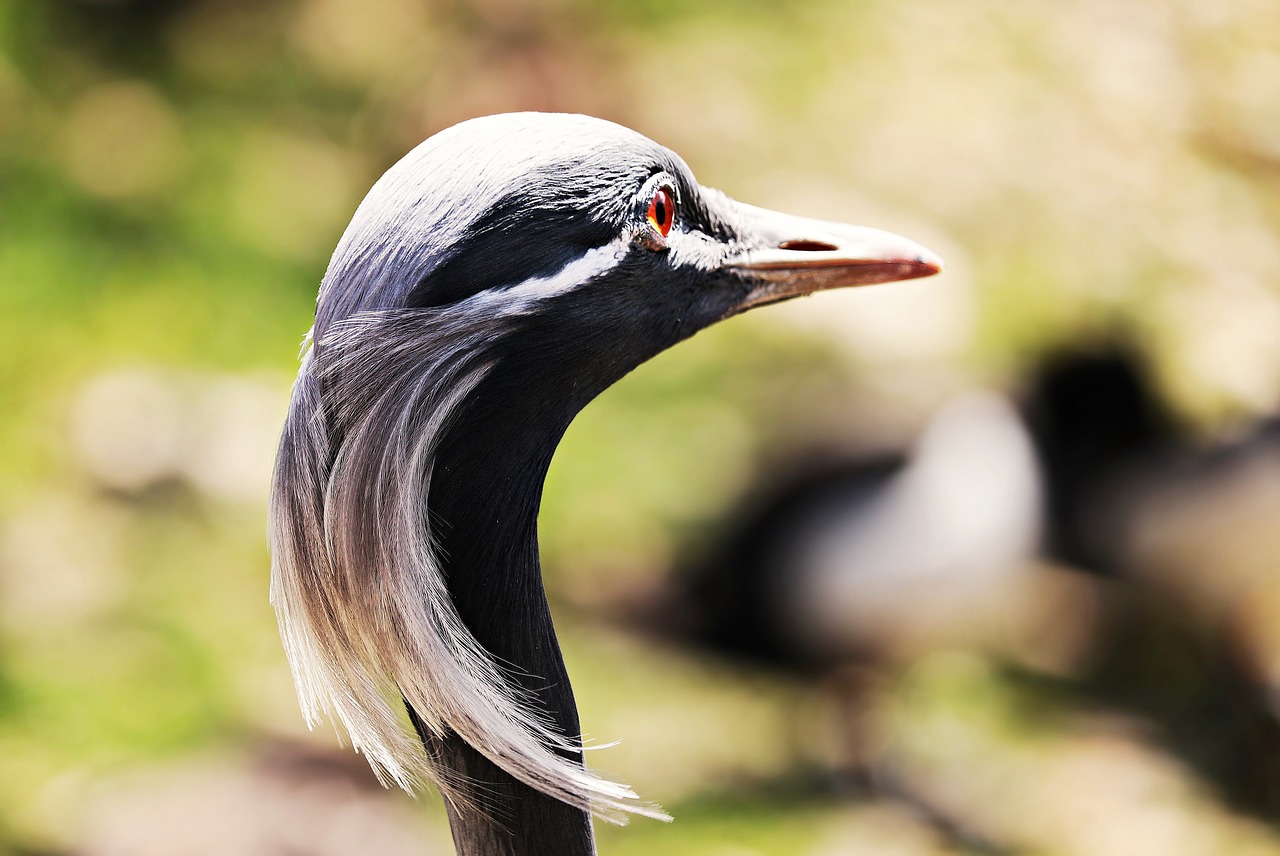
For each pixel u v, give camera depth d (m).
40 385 12.96
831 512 12.62
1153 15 19.11
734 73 17.36
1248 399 14.34
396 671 3.29
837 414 13.16
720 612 12.48
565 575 12.40
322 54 16.69
